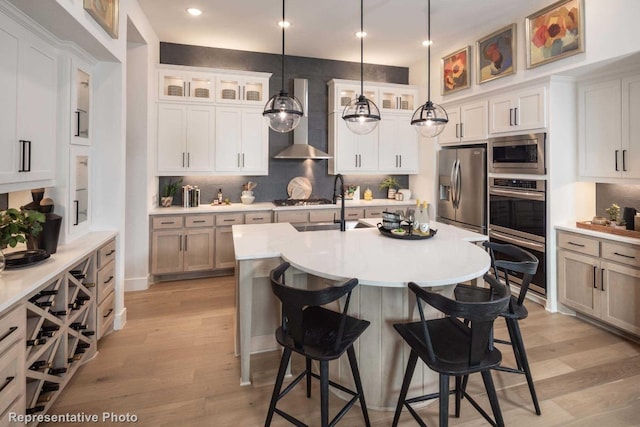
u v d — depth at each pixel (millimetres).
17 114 2090
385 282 1760
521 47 3820
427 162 5480
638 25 2764
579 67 3207
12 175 2051
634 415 2078
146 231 4211
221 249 4641
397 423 2002
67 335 2236
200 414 2094
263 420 2051
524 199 3859
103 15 2562
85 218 2980
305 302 1674
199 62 4895
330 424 1808
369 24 4141
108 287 2982
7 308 1586
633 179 3129
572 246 3410
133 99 4078
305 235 2914
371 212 5277
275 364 2646
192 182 5059
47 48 2420
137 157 4141
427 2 3611
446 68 4949
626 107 3174
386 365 2125
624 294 2957
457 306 1541
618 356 2732
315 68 5434
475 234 2961
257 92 4980
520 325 3289
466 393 2070
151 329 3191
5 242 1890
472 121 4555
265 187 5371
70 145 2658
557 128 3561
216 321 3371
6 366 1593
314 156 5066
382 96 5473
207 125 4738
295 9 3779
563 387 2342
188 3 3633
